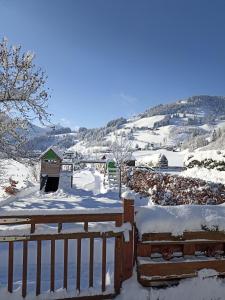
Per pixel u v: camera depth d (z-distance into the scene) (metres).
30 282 4.82
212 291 4.35
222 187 11.91
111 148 53.12
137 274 4.31
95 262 6.05
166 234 4.40
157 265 4.27
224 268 4.46
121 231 4.29
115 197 15.56
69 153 36.81
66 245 4.22
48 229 4.17
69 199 14.64
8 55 12.86
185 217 4.48
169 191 13.67
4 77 12.61
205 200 11.16
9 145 13.03
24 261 4.07
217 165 33.03
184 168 42.44
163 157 56.69
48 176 17.67
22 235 4.05
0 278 5.13
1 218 4.01
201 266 4.38
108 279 4.53
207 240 4.49
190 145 138.00
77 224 7.52
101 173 35.16
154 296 4.21
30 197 15.38
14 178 22.38
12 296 4.00
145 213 4.48
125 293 4.21
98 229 4.26
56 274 5.25
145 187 17.23
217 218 4.55
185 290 4.29
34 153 14.38
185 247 4.46
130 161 48.94
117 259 4.30
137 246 4.36
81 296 4.16
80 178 29.08
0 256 6.22
